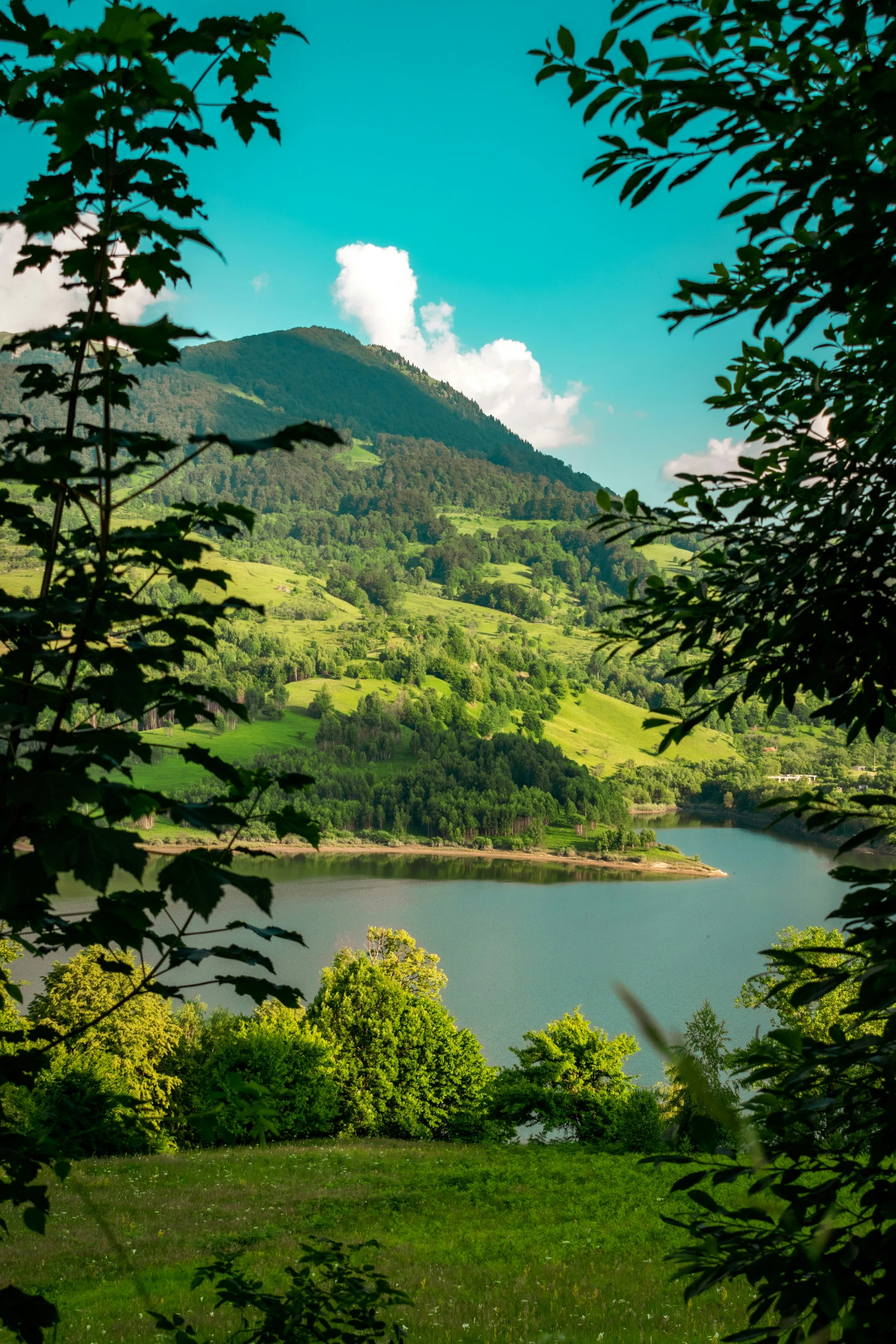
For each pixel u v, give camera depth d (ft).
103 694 7.95
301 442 6.61
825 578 11.02
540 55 9.14
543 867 536.01
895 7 7.51
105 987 124.77
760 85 8.54
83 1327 43.93
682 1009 281.13
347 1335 15.02
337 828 595.47
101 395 8.14
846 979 7.63
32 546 9.07
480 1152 122.93
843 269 7.13
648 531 12.77
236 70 8.37
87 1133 8.85
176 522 8.57
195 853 7.96
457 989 304.71
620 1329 41.37
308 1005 166.30
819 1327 6.14
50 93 8.02
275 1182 99.76
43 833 7.26
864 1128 7.32
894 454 10.78
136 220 7.62
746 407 12.24
